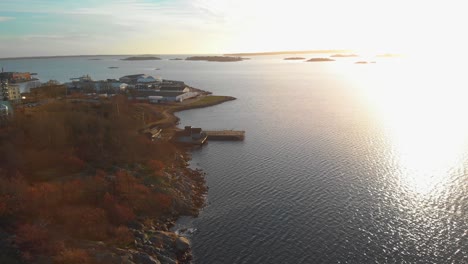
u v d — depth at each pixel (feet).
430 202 287.48
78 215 248.73
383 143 449.06
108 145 380.37
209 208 292.61
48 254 203.92
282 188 320.50
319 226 257.14
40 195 257.96
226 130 531.91
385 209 278.05
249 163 388.37
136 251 224.12
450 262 216.74
